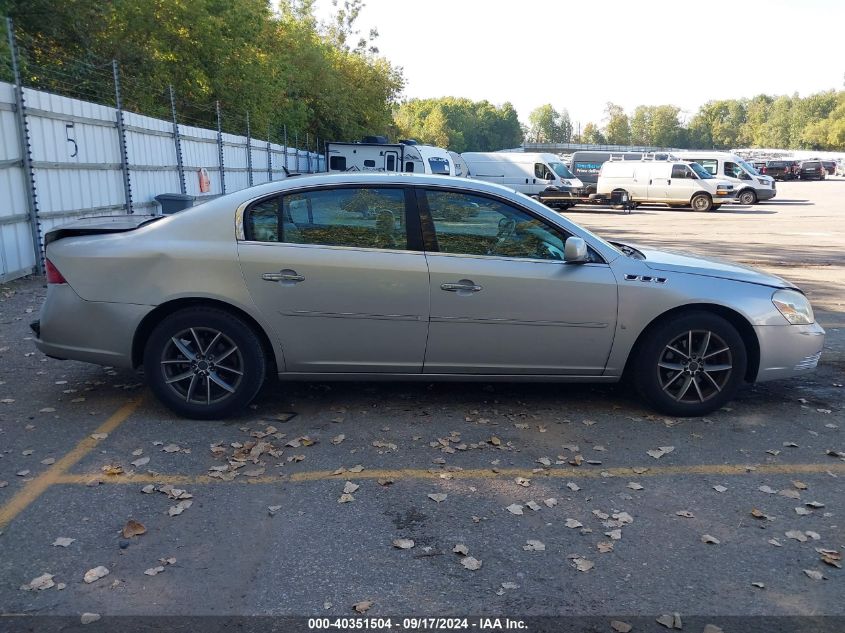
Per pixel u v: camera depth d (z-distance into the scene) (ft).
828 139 383.65
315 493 12.87
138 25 66.13
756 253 50.39
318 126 134.00
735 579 10.45
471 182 16.25
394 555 10.92
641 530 11.80
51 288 15.84
